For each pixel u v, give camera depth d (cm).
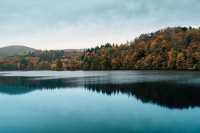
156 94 5644
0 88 7888
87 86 7712
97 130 3100
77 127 3241
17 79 11812
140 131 3036
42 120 3634
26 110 4372
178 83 7688
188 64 16838
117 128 3162
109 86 7519
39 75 15475
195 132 2970
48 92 6656
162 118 3591
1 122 3562
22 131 3145
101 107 4450
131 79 9819
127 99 5159
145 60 18512
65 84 8588
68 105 4734
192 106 4294
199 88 6356
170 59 17550
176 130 3055
